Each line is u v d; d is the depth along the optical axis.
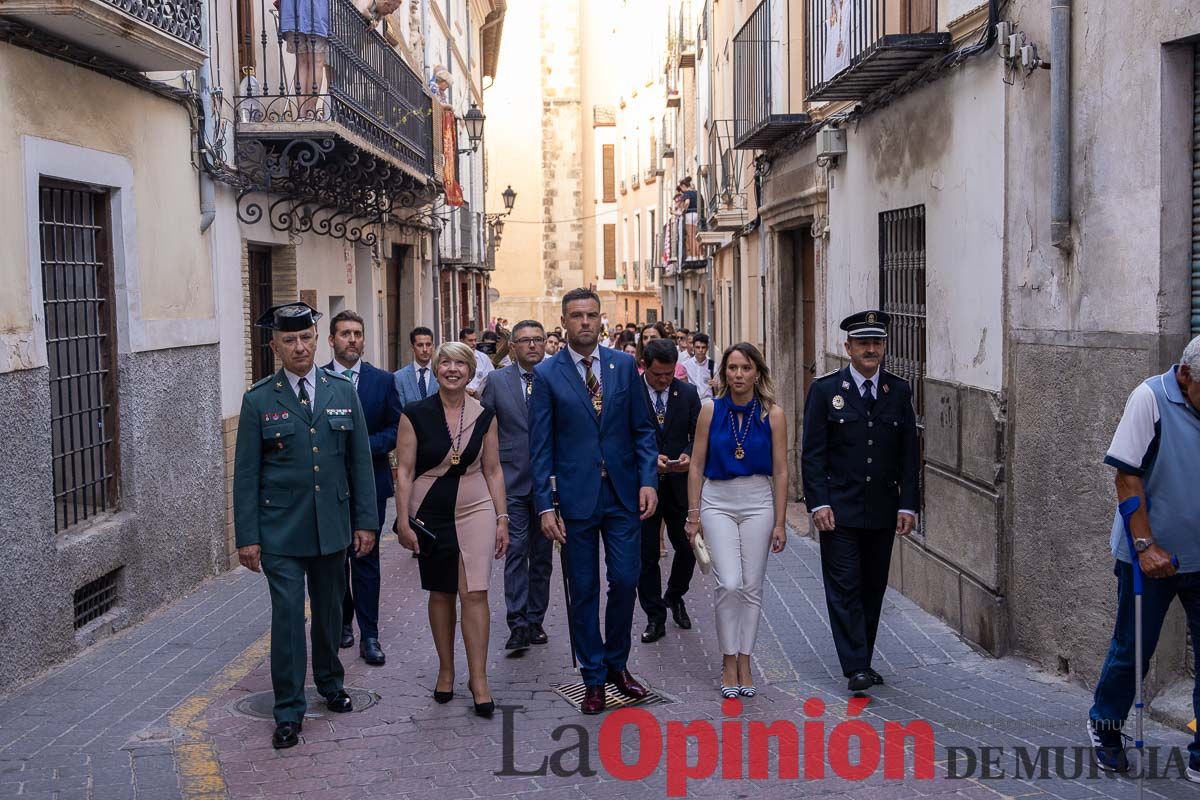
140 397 9.57
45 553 7.84
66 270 8.75
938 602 9.12
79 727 6.59
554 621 9.27
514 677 7.67
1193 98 6.30
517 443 8.43
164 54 8.77
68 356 8.71
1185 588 5.41
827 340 13.10
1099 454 6.81
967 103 8.68
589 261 60.72
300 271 14.39
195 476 10.77
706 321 30.12
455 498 6.90
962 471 8.62
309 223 14.13
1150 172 6.38
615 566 6.93
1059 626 7.31
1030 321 7.65
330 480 6.58
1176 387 5.34
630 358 7.03
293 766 5.99
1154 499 5.37
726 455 7.08
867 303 11.30
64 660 8.08
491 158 61.03
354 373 8.46
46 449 7.89
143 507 9.56
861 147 11.47
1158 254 6.33
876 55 9.20
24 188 7.77
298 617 6.42
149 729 6.55
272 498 6.50
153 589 9.73
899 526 7.20
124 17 8.07
